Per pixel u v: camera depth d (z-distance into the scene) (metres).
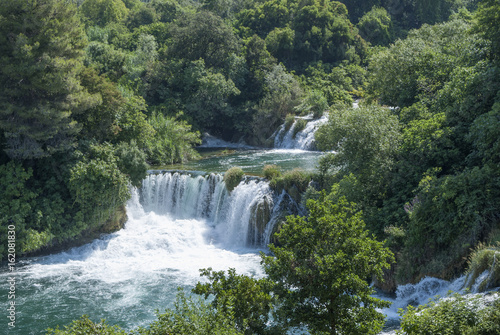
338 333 16.66
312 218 17.27
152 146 53.22
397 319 23.92
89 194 37.28
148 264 34.44
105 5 117.44
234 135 73.12
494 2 34.38
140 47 77.00
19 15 35.94
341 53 96.62
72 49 39.06
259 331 15.95
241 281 16.50
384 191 31.53
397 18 119.88
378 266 16.50
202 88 69.06
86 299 28.69
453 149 29.94
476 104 30.22
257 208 37.53
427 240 25.91
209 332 13.96
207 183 42.41
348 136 32.78
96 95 40.03
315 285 16.03
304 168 47.16
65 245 37.25
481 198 24.31
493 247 21.66
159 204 43.97
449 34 50.78
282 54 93.44
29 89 36.53
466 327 13.73
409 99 43.44
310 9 96.19
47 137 36.50
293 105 70.25
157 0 116.94
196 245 38.12
